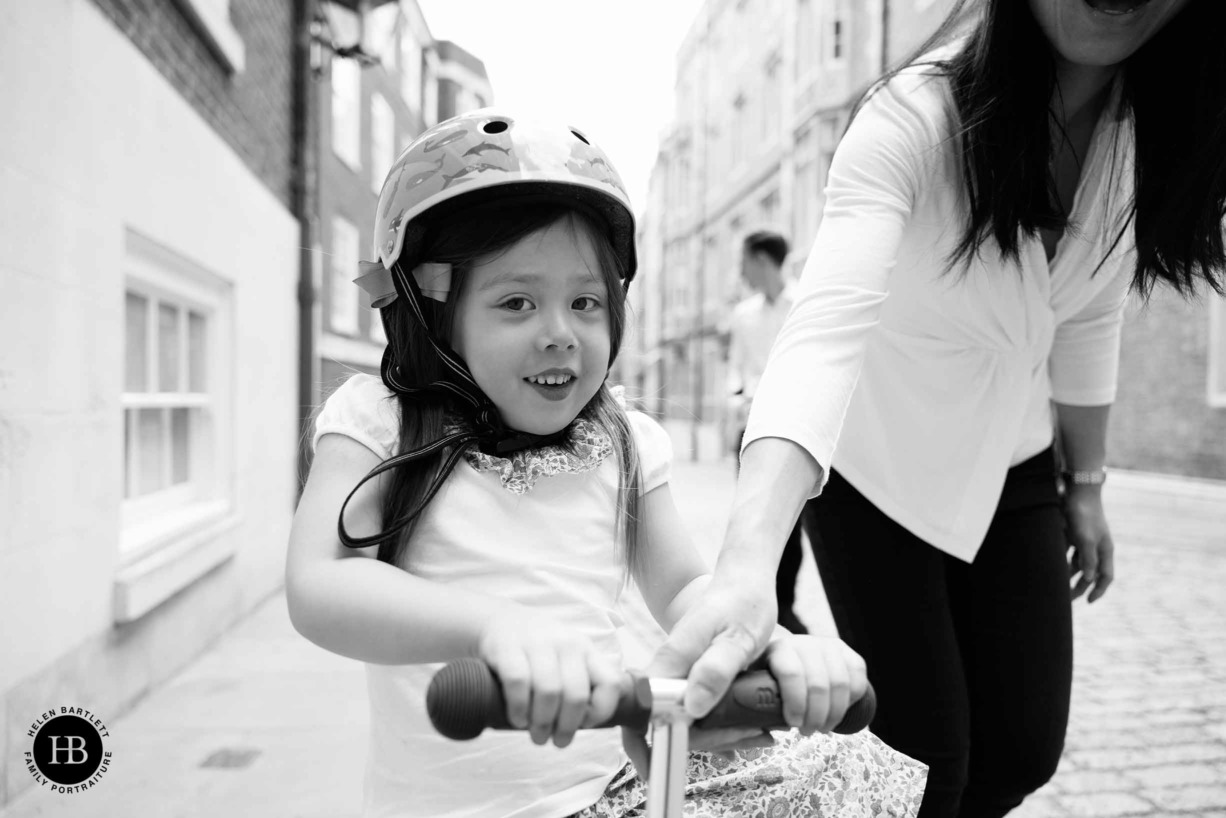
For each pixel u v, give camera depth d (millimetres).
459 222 1125
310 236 6117
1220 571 5543
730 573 942
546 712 769
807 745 1172
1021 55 1317
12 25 2271
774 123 19625
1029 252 1460
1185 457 8867
